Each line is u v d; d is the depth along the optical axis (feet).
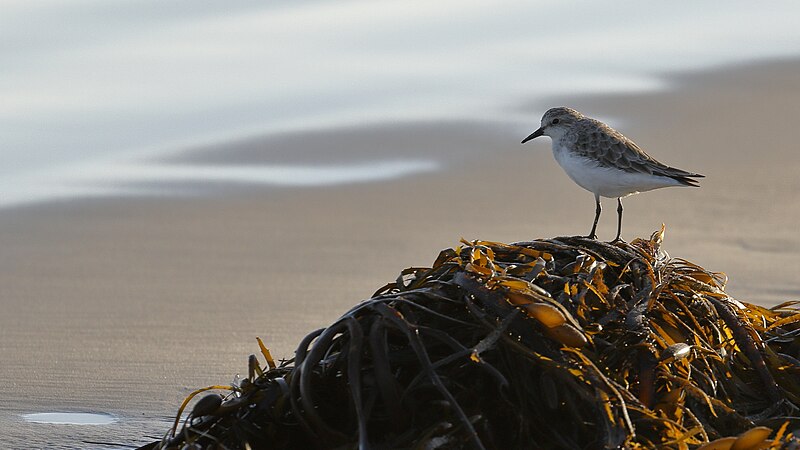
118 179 53.57
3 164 55.57
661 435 19.90
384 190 51.26
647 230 44.14
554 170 54.34
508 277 21.29
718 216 45.93
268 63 75.77
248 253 42.32
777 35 84.79
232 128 62.69
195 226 46.29
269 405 20.77
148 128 62.44
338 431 19.97
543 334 20.42
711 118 63.10
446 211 47.62
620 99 67.67
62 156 57.16
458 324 20.85
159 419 26.05
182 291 37.50
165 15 85.61
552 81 72.38
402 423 19.81
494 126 62.18
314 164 55.88
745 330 23.54
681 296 23.84
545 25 87.45
